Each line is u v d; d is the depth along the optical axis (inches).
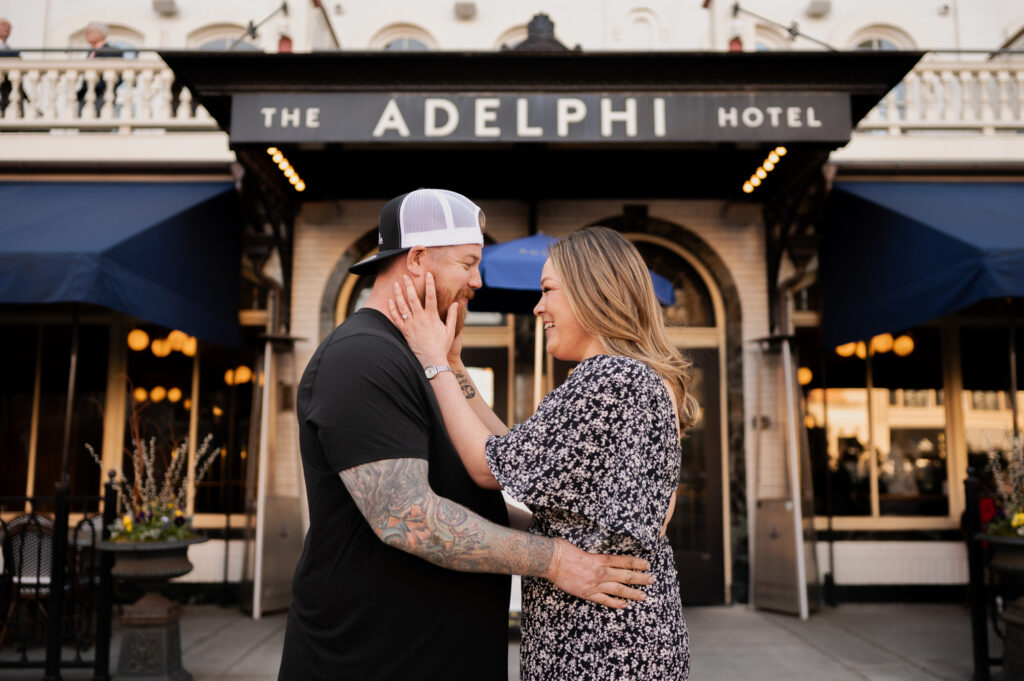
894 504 263.9
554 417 54.9
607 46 317.1
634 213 267.9
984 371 271.4
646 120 200.7
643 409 55.7
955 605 253.8
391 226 64.3
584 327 61.6
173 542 169.8
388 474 53.1
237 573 255.4
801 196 234.8
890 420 268.1
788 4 323.0
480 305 252.7
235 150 207.6
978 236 192.1
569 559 54.4
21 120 265.4
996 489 263.7
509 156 235.9
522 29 320.5
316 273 264.4
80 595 207.3
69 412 184.4
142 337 271.4
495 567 53.5
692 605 252.2
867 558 258.5
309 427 57.9
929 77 272.2
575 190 260.8
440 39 319.6
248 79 199.3
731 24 244.8
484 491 62.1
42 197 243.9
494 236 268.5
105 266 189.0
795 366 249.8
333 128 199.8
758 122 199.5
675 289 273.1
